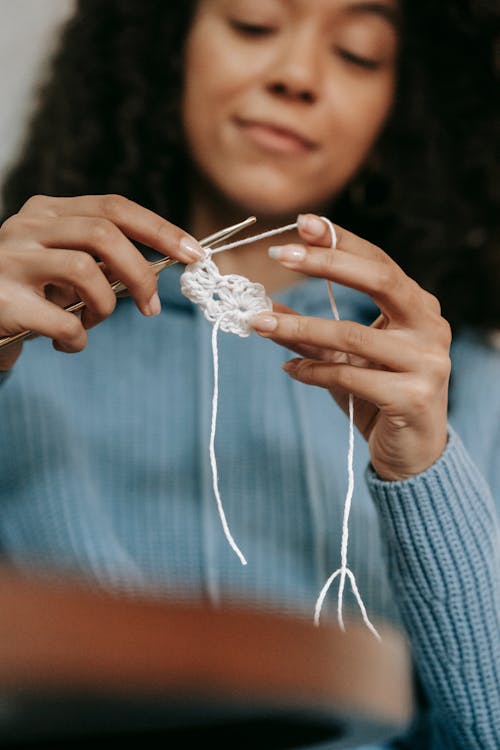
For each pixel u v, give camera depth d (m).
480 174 1.28
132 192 1.17
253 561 0.94
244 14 0.99
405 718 0.41
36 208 0.67
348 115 1.02
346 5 0.98
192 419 1.02
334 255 0.62
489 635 0.72
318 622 0.34
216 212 1.09
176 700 0.27
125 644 0.26
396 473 0.70
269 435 1.00
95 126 1.19
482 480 0.73
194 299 0.66
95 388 1.04
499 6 1.18
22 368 1.01
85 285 0.62
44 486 0.95
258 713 0.32
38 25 1.43
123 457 1.00
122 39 1.17
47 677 0.25
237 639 0.29
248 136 1.00
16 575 0.28
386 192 1.23
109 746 0.35
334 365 0.65
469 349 1.14
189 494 0.98
